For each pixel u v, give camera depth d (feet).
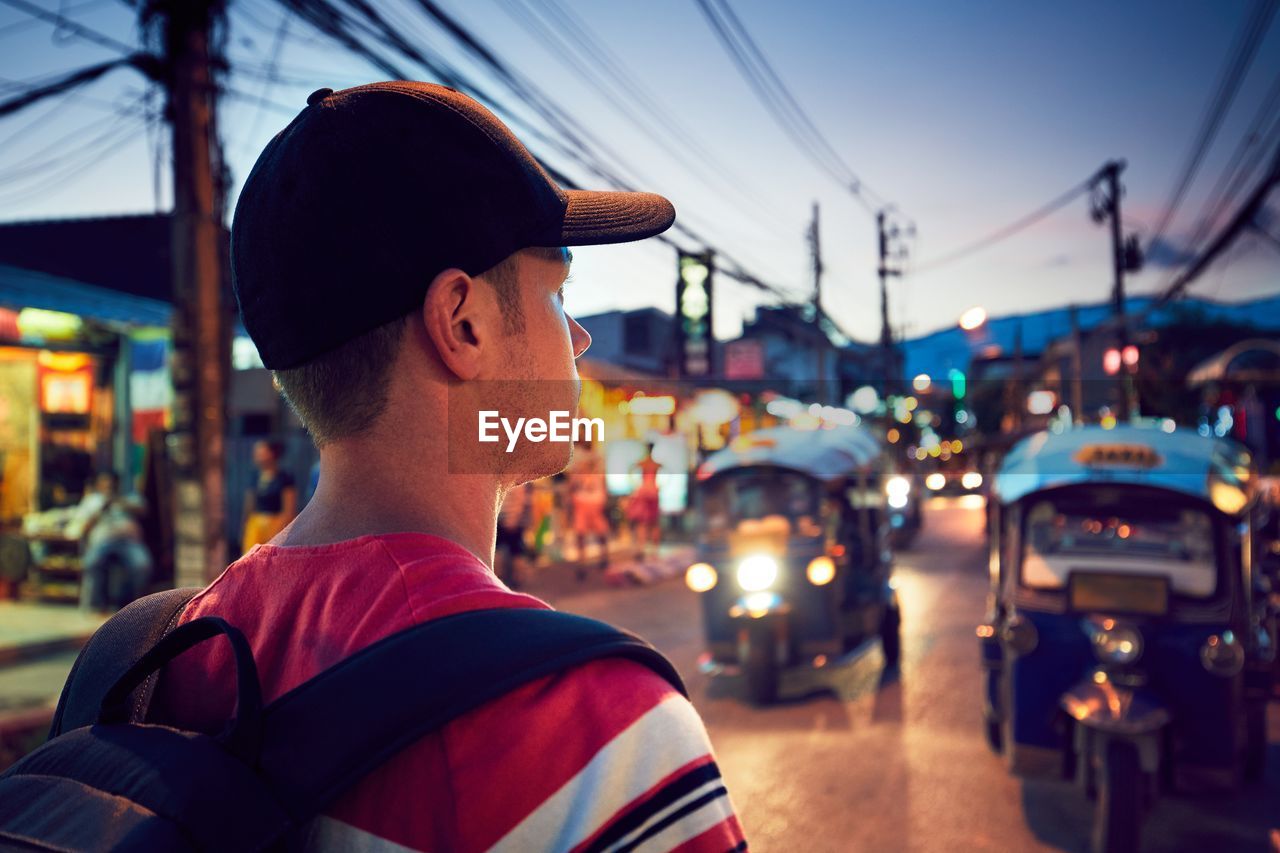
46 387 37.29
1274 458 66.80
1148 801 13.17
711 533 23.11
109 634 2.39
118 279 38.93
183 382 20.18
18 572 33.76
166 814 1.65
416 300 1.99
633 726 1.63
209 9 19.08
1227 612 13.56
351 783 1.58
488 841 1.56
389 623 1.80
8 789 1.89
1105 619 13.73
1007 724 14.92
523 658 1.66
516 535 37.19
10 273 31.99
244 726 1.73
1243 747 14.32
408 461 2.05
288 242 2.02
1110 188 75.25
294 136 2.07
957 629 30.27
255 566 2.22
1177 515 14.39
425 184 1.96
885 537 26.32
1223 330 113.39
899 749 18.44
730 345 64.34
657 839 1.57
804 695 22.59
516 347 2.13
